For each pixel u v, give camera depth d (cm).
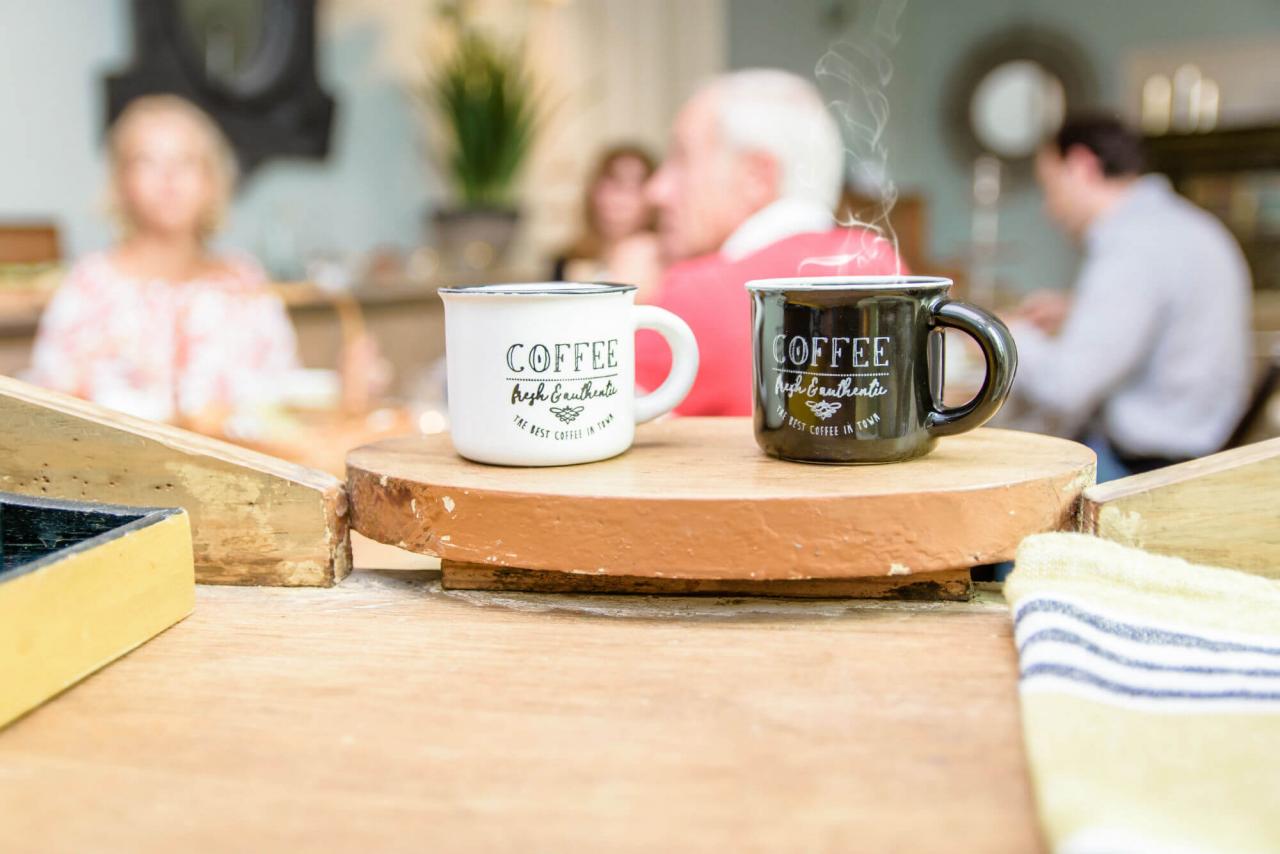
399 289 323
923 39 589
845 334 63
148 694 50
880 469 64
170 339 228
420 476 64
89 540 53
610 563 59
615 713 47
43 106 277
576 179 480
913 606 62
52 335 225
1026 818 38
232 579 68
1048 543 56
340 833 37
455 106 399
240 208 331
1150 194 204
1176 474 61
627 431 70
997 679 50
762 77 146
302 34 348
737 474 63
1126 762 38
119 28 294
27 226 269
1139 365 204
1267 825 34
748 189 143
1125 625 50
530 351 65
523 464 66
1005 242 587
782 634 57
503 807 39
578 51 479
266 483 67
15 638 47
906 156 599
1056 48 568
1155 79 555
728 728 45
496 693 50
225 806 40
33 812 39
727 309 133
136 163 238
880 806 39
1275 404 216
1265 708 42
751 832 37
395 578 70
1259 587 53
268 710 48
